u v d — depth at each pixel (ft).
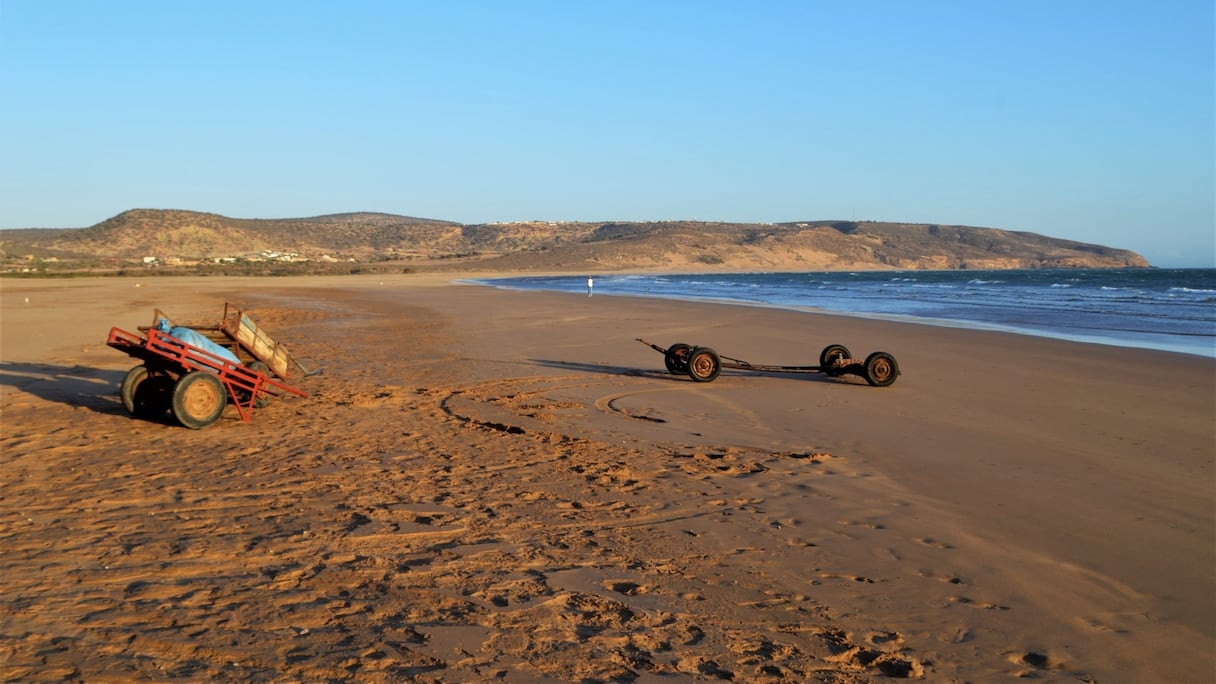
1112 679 15.10
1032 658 15.84
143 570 19.29
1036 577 19.71
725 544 21.67
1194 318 101.55
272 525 22.77
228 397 41.22
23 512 23.93
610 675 14.58
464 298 152.56
